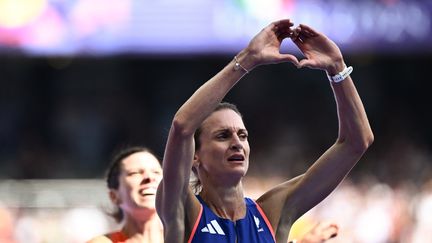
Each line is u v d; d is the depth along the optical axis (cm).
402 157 2558
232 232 737
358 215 2023
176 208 719
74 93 3133
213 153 744
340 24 2256
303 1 2238
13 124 3048
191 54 2305
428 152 2823
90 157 2902
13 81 3103
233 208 752
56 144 2972
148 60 3153
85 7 2280
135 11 2284
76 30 2277
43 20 2273
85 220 1791
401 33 2286
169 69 3161
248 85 3020
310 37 742
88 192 1842
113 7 2281
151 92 3153
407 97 3109
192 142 707
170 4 2277
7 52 2266
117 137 2975
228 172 741
